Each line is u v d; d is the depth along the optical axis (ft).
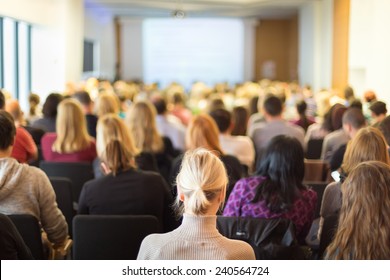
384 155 9.68
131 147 13.91
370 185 6.46
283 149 9.39
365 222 6.41
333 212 9.98
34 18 31.68
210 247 6.16
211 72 71.77
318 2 52.44
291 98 36.78
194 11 62.64
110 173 10.56
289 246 8.26
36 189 9.53
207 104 26.14
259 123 21.83
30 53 35.55
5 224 7.43
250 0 53.57
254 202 9.36
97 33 62.85
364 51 35.88
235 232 8.39
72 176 14.23
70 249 11.73
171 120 22.82
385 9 28.48
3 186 9.29
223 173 6.11
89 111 21.16
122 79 71.67
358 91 39.91
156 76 71.82
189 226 6.22
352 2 38.19
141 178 10.53
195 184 5.97
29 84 35.19
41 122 19.79
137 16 69.72
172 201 11.18
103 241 9.41
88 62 62.39
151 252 6.23
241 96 36.88
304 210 9.46
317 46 52.54
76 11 39.29
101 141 13.66
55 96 19.81
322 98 27.27
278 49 74.74
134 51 71.56
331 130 20.88
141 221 9.36
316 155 20.31
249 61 72.49
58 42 35.96
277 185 9.38
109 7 58.13
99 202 10.41
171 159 17.39
